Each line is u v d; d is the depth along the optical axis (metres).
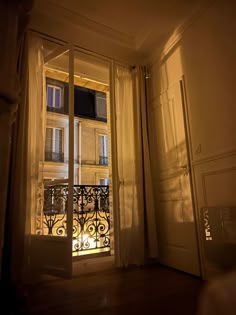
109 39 3.03
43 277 2.34
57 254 2.22
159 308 1.58
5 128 1.59
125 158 3.05
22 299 1.78
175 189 2.76
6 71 1.63
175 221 2.72
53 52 2.83
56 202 2.40
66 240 2.20
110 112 3.15
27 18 2.08
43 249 2.28
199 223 2.39
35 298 1.82
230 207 1.96
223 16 2.29
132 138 3.14
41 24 2.75
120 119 3.17
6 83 1.60
